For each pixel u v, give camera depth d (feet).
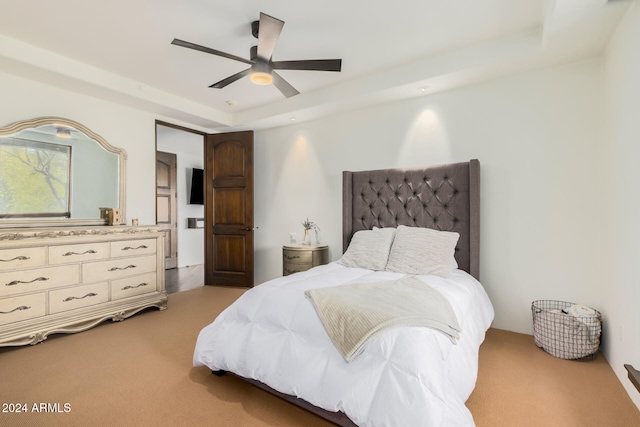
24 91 9.42
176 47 8.70
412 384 4.11
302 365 5.11
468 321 6.12
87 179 10.80
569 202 8.31
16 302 7.97
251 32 7.95
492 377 6.57
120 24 7.59
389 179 10.79
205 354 6.42
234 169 14.76
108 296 9.90
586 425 5.08
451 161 10.03
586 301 8.09
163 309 11.43
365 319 4.91
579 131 8.20
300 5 6.90
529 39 7.80
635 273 5.66
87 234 9.45
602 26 6.64
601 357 7.45
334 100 11.09
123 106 11.78
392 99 10.85
